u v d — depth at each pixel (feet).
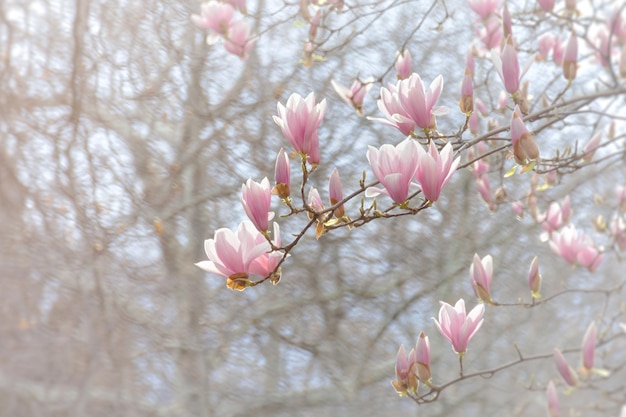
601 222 11.91
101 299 24.14
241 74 25.26
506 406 24.53
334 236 24.32
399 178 8.69
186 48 25.53
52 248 23.99
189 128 25.45
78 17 23.44
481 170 11.74
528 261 25.50
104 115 24.90
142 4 24.95
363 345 25.54
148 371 24.71
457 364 25.26
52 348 23.93
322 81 24.38
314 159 8.86
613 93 9.75
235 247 8.75
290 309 25.02
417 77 8.97
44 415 23.66
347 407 25.29
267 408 25.02
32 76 24.26
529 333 25.26
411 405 25.05
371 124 24.08
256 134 25.53
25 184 23.95
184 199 25.29
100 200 24.23
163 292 25.02
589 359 9.77
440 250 25.36
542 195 12.22
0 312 23.73
